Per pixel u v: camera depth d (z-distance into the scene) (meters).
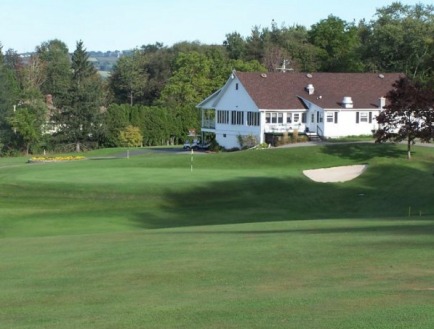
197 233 23.86
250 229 24.97
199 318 10.79
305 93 83.19
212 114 97.62
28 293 13.63
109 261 17.14
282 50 132.25
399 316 10.18
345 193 45.88
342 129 81.62
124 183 42.38
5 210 36.53
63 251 19.59
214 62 122.25
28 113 95.62
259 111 79.81
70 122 98.81
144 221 35.09
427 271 13.80
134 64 141.50
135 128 101.00
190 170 51.06
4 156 94.62
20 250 20.31
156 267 15.74
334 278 13.51
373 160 58.25
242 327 10.05
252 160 60.22
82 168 52.78
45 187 41.16
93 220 34.66
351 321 10.02
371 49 114.06
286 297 11.98
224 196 42.31
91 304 12.41
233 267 15.27
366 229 22.33
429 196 45.44
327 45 131.25
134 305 12.05
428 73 96.75
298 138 77.69
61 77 133.00
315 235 20.70
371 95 84.56
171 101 115.75
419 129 59.94
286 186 45.97
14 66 154.25
